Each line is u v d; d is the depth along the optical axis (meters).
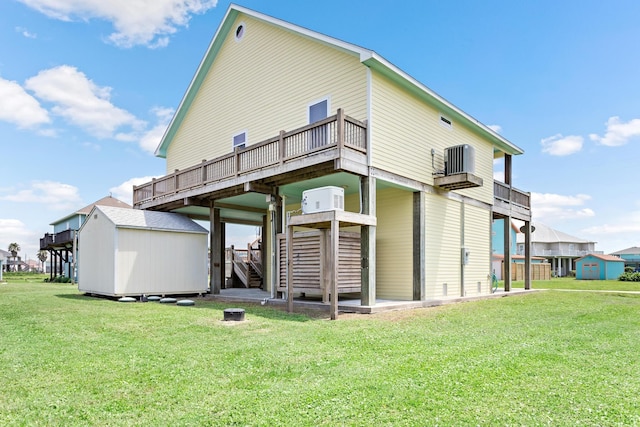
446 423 2.80
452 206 11.90
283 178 10.02
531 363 4.27
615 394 3.33
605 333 6.02
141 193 15.01
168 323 6.80
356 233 9.84
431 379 3.73
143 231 11.95
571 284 23.41
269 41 12.19
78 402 3.28
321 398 3.29
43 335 5.88
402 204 10.76
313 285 9.40
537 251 44.09
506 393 3.37
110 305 9.79
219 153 13.80
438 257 11.05
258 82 12.49
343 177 9.49
